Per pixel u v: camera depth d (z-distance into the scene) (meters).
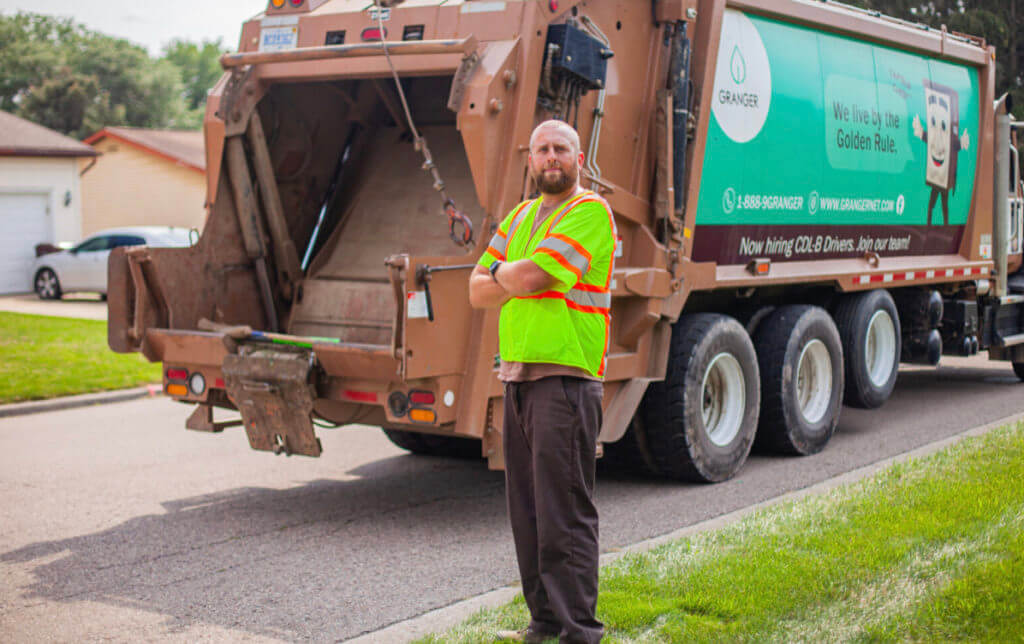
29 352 12.98
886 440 8.52
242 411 6.16
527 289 3.77
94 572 5.32
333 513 6.49
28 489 7.04
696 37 6.92
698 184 6.94
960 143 10.41
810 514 5.64
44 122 62.78
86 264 22.39
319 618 4.64
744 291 7.73
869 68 8.86
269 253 7.13
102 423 9.48
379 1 6.34
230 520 6.30
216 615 4.70
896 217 9.41
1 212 25.52
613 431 6.52
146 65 73.69
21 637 4.44
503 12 5.88
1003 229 11.15
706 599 4.33
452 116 7.28
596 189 6.34
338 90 7.42
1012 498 5.70
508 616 4.36
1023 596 4.26
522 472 4.05
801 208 8.06
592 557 3.91
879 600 4.32
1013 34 13.54
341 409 6.18
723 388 7.34
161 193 30.25
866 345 8.98
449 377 5.63
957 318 10.53
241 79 6.74
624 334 6.68
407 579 5.18
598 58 6.05
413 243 7.00
